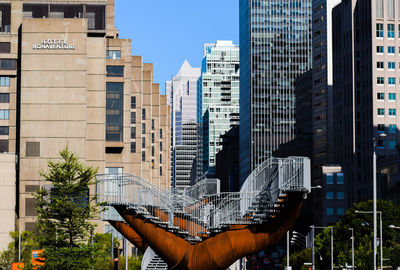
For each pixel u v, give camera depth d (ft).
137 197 203.41
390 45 605.31
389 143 590.96
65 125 408.05
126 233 246.06
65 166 232.73
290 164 170.19
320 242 442.91
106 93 449.89
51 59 411.34
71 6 432.25
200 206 204.23
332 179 635.66
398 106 598.75
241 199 189.06
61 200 227.20
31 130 406.62
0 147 415.44
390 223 391.65
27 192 398.83
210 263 192.13
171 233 198.90
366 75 614.34
